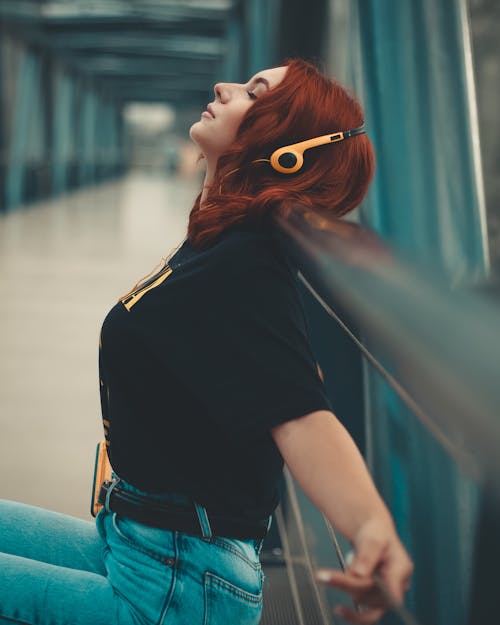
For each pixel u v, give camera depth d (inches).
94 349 196.4
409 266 18.6
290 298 37.5
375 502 31.0
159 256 389.4
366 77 121.9
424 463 72.5
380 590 27.6
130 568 41.0
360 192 46.2
